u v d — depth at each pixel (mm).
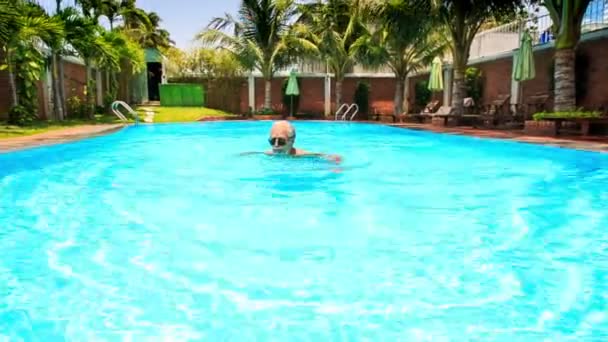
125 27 31062
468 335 1869
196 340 1838
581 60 13867
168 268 2635
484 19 14531
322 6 21375
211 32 20859
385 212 3996
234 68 24297
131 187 5113
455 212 4004
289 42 20609
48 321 1989
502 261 2742
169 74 25938
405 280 2461
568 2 10242
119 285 2381
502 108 16438
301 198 4574
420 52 19688
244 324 1969
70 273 2547
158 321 1993
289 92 22297
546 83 15570
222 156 7719
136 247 3021
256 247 3031
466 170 6320
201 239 3207
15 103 12938
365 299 2223
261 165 6543
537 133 10211
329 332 1904
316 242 3143
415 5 14859
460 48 14648
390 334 1888
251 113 21312
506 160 7270
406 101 23766
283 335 1880
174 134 12555
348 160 7293
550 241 3139
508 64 17453
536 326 1938
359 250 2971
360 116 23812
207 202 4391
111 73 21125
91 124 14227
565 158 6762
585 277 2479
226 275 2529
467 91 19234
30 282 2418
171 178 5680
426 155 8070
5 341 1820
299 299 2223
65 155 7977
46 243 3105
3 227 3508
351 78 25344
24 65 13250
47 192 4859
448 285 2391
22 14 12656
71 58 18344
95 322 1980
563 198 4508
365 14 17984
